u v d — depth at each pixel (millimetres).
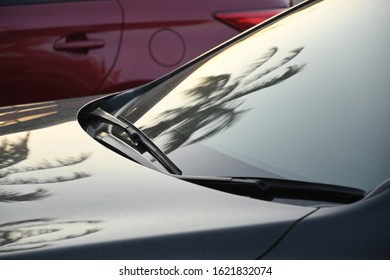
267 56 3430
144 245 2330
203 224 2395
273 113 3033
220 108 3229
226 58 3633
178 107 3393
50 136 3229
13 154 3061
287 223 2377
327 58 3156
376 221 2381
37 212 2533
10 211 2557
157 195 2596
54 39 5539
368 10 3305
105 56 5625
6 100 5512
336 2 3516
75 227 2436
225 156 2928
